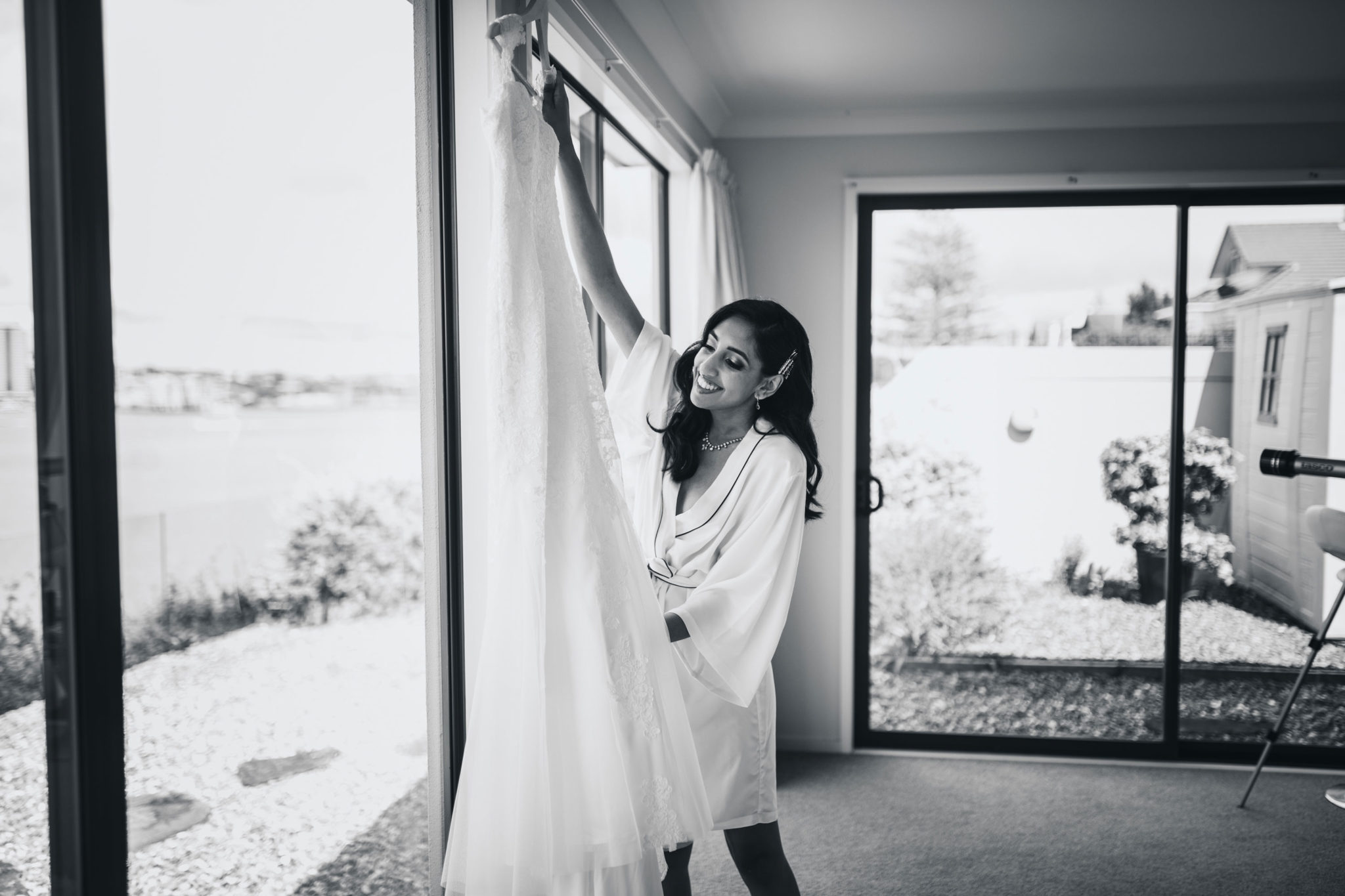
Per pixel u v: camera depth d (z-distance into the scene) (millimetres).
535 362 1354
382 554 2512
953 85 3426
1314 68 3230
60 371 906
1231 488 3752
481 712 1372
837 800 3342
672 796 1461
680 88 3189
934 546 3922
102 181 938
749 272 3934
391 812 2369
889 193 3859
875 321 3934
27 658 908
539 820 1346
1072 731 3861
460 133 1676
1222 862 2820
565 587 1416
